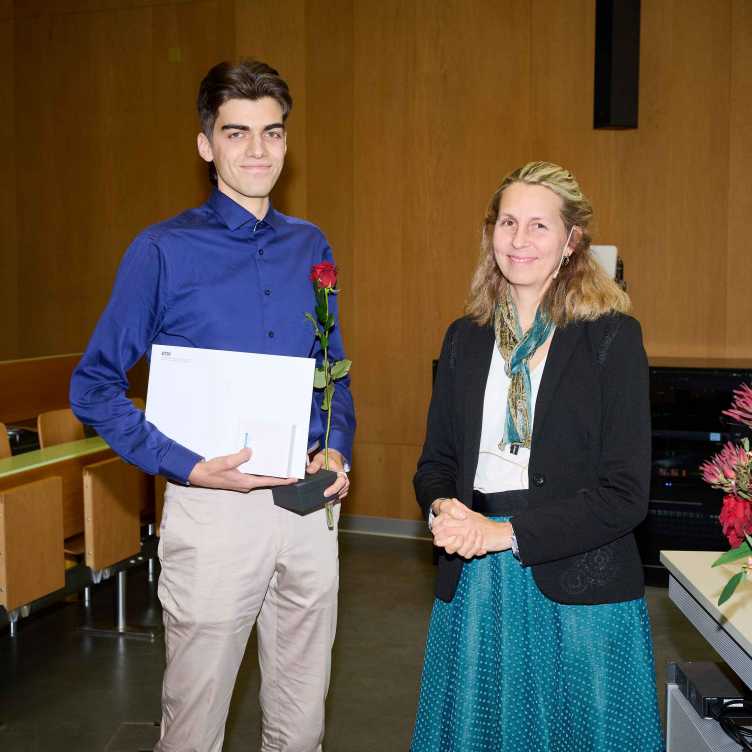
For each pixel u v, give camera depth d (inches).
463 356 75.6
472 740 70.9
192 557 77.2
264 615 84.5
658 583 183.2
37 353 254.4
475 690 71.1
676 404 178.5
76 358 213.9
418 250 217.2
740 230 197.0
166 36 235.0
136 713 128.8
